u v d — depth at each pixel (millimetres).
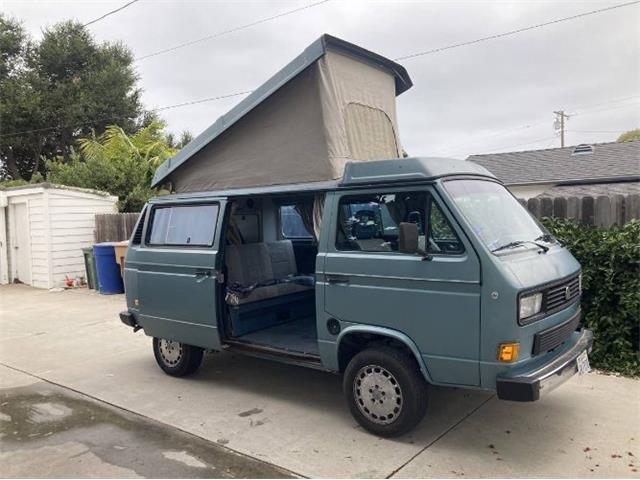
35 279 13148
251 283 6082
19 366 6730
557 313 4109
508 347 3680
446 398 5145
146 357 7023
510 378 3652
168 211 6059
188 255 5598
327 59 5137
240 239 6344
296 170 5207
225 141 5715
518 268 3820
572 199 6938
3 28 24922
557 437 4285
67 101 24703
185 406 5211
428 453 4062
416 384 4137
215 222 5500
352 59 5586
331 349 4566
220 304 5422
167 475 3861
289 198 6379
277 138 5328
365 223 4410
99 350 7418
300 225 7070
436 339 3953
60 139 26172
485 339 3742
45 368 6621
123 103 25859
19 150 26141
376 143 5801
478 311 3766
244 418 4863
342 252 4473
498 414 4750
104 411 5141
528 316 3750
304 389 5605
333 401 5242
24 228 13477
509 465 3855
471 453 4047
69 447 4363
